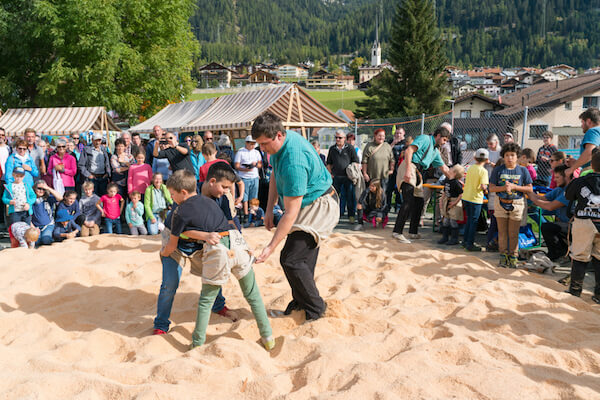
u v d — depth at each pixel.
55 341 3.74
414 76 46.00
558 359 3.27
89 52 23.09
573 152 14.37
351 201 9.26
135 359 3.36
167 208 8.81
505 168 5.88
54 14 21.80
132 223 8.38
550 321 3.91
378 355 3.37
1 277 5.42
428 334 3.73
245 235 7.73
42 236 7.73
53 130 14.41
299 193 3.54
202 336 3.57
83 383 2.87
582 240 4.69
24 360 3.37
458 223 7.41
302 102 13.18
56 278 5.23
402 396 2.76
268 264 5.91
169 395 2.76
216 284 3.46
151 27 26.38
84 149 9.55
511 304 4.38
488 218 8.27
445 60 47.06
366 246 6.83
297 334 3.75
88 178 9.50
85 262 6.03
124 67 24.25
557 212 6.41
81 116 15.17
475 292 4.72
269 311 4.22
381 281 5.11
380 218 8.77
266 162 9.95
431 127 28.12
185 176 3.61
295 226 3.73
